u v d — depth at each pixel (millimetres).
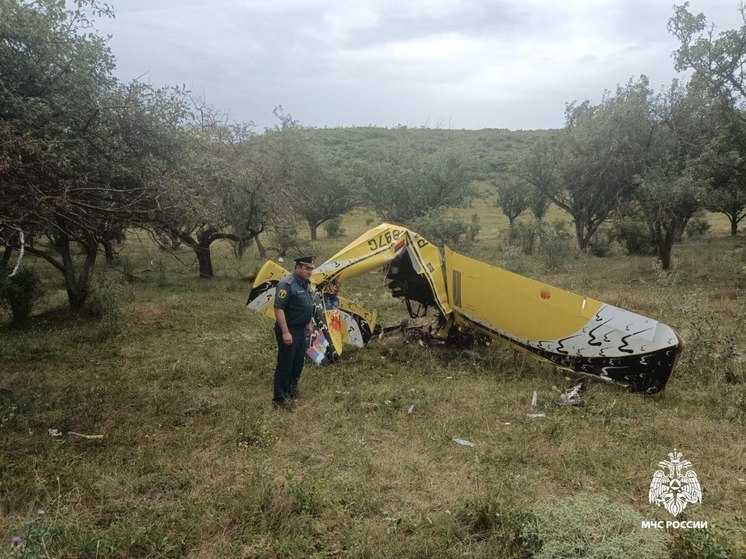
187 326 9547
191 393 5996
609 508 3348
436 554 3100
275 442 4695
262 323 9805
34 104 4852
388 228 7836
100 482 3879
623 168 17453
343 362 7367
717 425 4996
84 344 8211
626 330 6203
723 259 16953
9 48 4973
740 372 6457
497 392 6027
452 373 6910
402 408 5590
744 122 12594
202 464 4199
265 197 16047
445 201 22719
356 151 55438
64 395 5820
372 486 3885
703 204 14117
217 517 3445
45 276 16094
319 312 7281
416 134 64500
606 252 22047
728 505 3691
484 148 67062
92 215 5664
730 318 9539
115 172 5797
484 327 7430
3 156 4270
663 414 5348
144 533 3219
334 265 7414
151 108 6797
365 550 3117
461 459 4359
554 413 5430
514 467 4234
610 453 4430
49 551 3025
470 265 7352
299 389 6051
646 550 2955
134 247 23938
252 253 23250
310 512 3559
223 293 13211
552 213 40906
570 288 13242
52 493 3746
